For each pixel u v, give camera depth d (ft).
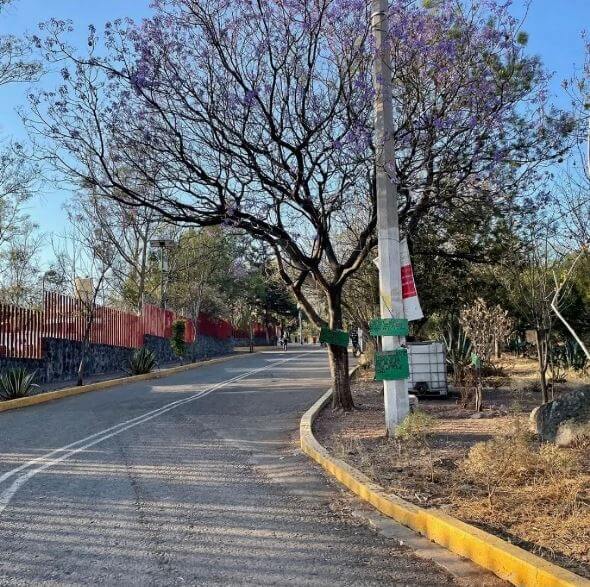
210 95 36.99
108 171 39.55
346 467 25.29
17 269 151.12
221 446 33.01
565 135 35.42
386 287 31.68
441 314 62.39
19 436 36.35
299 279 43.78
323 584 14.92
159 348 112.98
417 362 48.06
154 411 47.09
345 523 19.67
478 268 53.93
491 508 18.84
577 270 47.83
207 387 65.87
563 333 59.00
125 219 76.69
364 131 33.99
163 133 37.88
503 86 34.50
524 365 77.10
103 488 24.14
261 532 18.84
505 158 35.76
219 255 116.16
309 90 36.76
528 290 45.14
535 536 16.40
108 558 16.70
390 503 20.18
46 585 14.93
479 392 39.78
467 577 15.15
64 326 75.00
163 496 22.99
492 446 23.71
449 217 45.85
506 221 43.34
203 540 18.12
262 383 69.56
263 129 37.63
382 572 15.62
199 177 38.96
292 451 31.63
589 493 19.76
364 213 55.52
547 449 22.86
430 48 34.27
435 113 35.35
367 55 35.27
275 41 36.19
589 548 15.39
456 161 36.17
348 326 126.00
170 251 113.91
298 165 36.52
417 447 28.48
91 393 62.28
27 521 19.95
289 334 309.22
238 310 199.31
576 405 26.76
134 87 36.63
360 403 46.83
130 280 123.13
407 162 36.63
